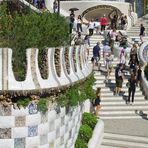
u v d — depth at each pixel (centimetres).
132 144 2550
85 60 2338
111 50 3856
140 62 3838
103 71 3550
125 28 5091
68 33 2338
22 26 1905
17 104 1655
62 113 1903
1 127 1655
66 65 1988
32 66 1709
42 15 2152
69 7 5394
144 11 6262
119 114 3048
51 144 1817
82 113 2412
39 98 1711
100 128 2461
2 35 1877
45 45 1953
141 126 2834
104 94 3231
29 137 1703
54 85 1770
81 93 2084
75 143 2169
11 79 1647
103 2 5422
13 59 1784
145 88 3278
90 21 5025
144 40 4625
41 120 1736
